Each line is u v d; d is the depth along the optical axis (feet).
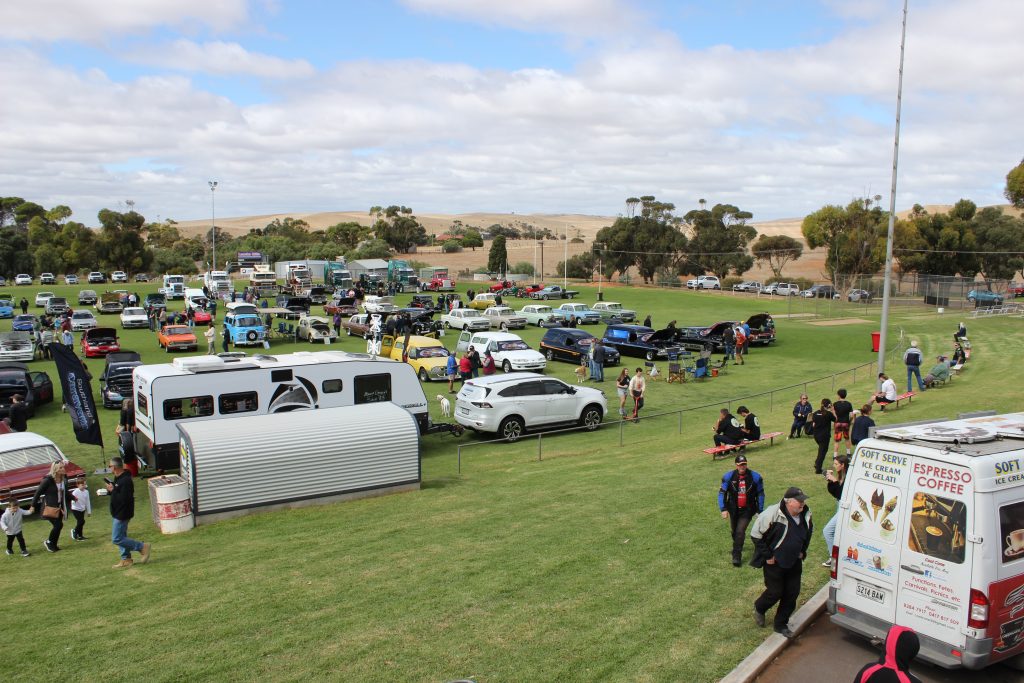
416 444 50.72
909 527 24.66
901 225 268.00
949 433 25.57
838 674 24.59
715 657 24.85
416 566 33.86
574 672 23.70
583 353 121.60
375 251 464.24
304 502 47.32
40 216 470.39
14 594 33.42
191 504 44.45
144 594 32.24
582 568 32.78
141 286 310.45
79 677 24.20
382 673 23.79
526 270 378.12
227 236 580.30
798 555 25.75
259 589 31.89
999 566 23.21
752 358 129.59
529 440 73.00
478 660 24.52
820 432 48.91
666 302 241.55
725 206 327.47
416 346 108.78
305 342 149.07
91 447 71.97
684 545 35.55
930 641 23.97
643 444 68.39
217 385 59.41
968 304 206.18
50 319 165.27
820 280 341.62
